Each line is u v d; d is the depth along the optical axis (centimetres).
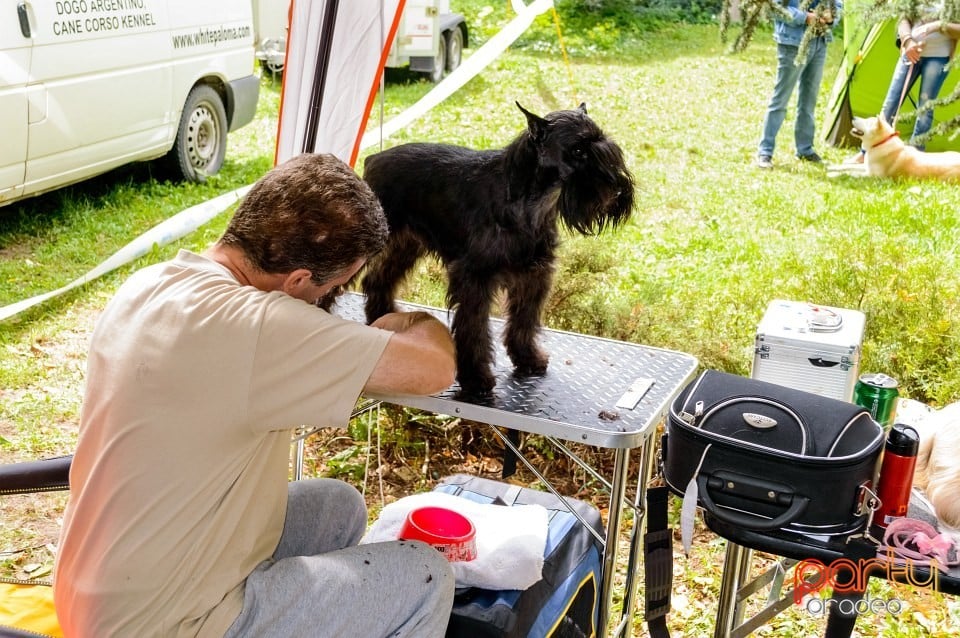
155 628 198
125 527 197
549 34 1509
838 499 221
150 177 796
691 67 1394
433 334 228
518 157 240
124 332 205
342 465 430
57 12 605
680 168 936
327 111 312
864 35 997
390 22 298
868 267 546
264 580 210
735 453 225
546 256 254
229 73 832
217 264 219
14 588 238
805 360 282
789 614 338
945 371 484
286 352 201
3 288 594
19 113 585
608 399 255
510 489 301
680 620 335
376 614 213
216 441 200
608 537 252
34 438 439
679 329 473
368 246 219
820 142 1070
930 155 903
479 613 231
